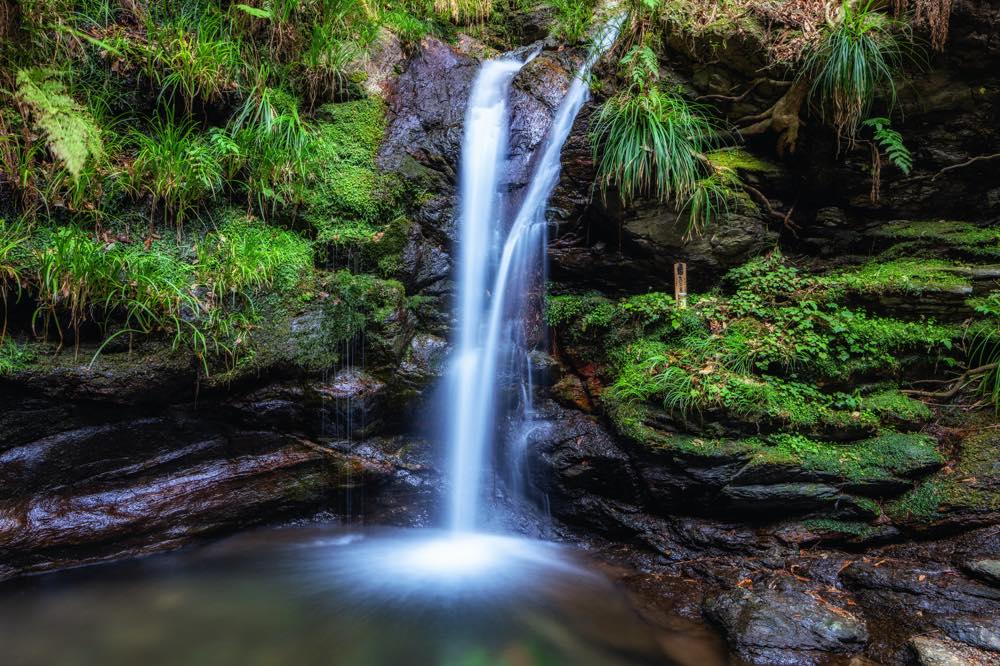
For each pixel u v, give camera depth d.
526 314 5.50
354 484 4.74
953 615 3.06
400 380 4.97
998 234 4.64
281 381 4.62
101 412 4.11
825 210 5.20
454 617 3.47
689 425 4.19
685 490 4.18
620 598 3.68
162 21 5.23
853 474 3.94
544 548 4.47
